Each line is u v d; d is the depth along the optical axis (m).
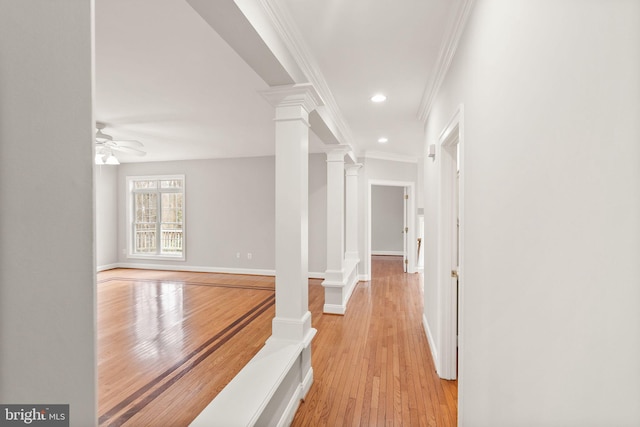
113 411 2.23
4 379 0.50
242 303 4.83
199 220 7.41
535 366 0.96
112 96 3.38
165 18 2.01
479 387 1.52
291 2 1.81
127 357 3.04
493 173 1.33
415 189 7.17
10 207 0.50
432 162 3.27
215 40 2.27
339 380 2.61
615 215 0.61
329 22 2.02
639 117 0.55
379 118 4.15
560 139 0.81
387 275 7.00
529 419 1.00
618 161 0.60
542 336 0.91
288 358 2.03
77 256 0.59
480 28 1.52
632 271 0.57
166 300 5.00
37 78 0.53
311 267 6.87
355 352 3.12
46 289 0.55
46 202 0.55
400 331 3.68
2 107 0.50
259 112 3.93
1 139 0.50
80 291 0.60
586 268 0.71
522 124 1.04
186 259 7.49
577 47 0.74
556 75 0.83
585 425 0.71
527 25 1.00
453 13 1.88
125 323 3.97
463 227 1.84
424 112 3.68
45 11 0.54
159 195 7.74
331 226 4.49
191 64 2.65
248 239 7.15
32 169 0.53
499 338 1.26
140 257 7.73
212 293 5.45
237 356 3.06
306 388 2.42
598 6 0.66
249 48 1.76
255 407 1.55
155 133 5.01
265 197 7.06
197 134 5.07
